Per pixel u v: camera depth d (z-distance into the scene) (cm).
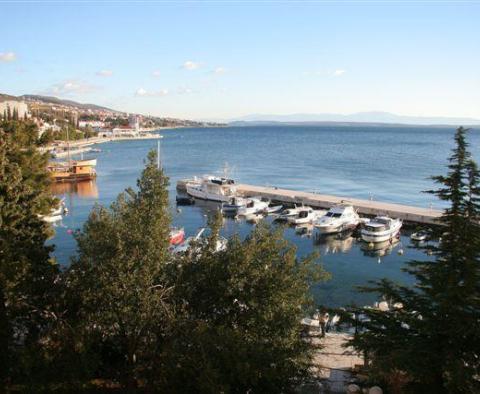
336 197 8150
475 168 1438
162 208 1981
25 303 1848
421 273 1566
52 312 1875
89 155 17500
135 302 1691
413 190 9506
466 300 1364
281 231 2025
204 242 2062
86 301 1769
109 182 10681
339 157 16488
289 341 1716
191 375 1580
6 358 1839
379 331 1588
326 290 4094
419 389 1483
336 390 1925
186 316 1741
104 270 1722
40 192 2445
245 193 8669
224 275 1869
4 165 2234
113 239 1772
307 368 1811
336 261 5094
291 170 12838
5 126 2842
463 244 1411
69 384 1752
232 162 15075
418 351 1394
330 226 6069
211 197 8188
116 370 1912
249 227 6581
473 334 1395
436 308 1474
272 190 8794
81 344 1633
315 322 2617
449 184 1473
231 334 1589
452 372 1302
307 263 1973
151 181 2023
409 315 1523
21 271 1845
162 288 1855
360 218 6631
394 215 6781
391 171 12419
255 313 1789
